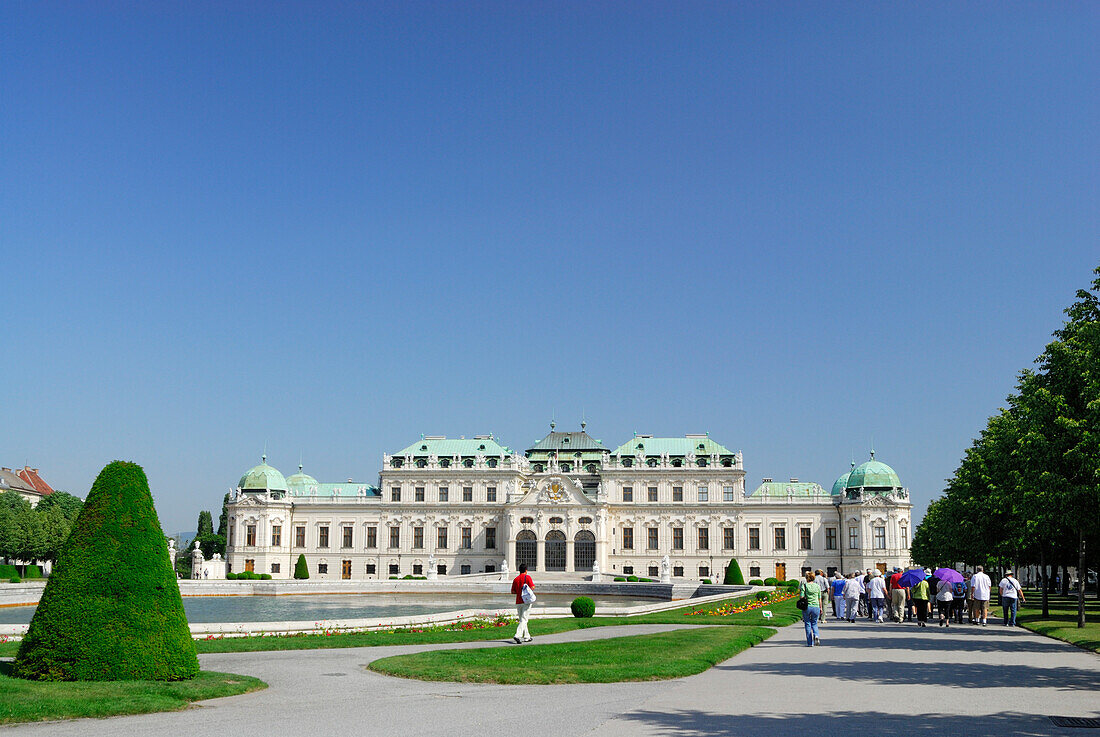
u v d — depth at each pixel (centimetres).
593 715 2392
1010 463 6600
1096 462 4641
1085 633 4709
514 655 3656
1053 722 2286
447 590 13112
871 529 16212
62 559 2920
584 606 6419
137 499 3002
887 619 6444
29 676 2814
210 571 15750
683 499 16912
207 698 2691
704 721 2302
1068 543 7000
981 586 5778
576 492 16538
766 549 16612
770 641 4600
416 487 17500
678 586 12381
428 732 2172
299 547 17525
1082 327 4725
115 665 2820
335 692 2825
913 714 2400
